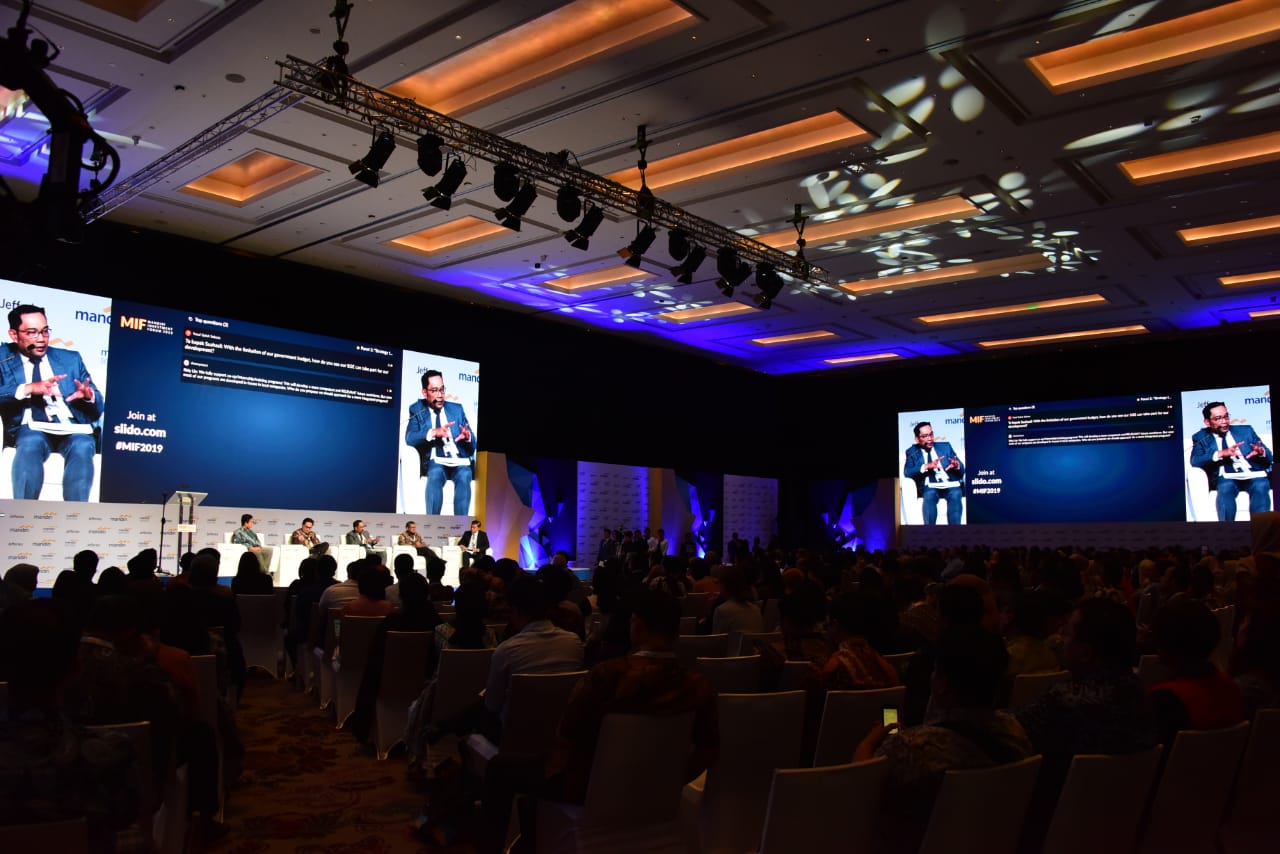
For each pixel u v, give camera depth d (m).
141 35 8.59
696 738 3.28
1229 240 14.34
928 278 16.84
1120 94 9.54
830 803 2.42
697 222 11.88
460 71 9.62
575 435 21.88
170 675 3.72
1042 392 22.94
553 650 4.23
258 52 8.84
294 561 15.34
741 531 25.05
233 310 16.20
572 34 8.95
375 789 5.23
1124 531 21.11
